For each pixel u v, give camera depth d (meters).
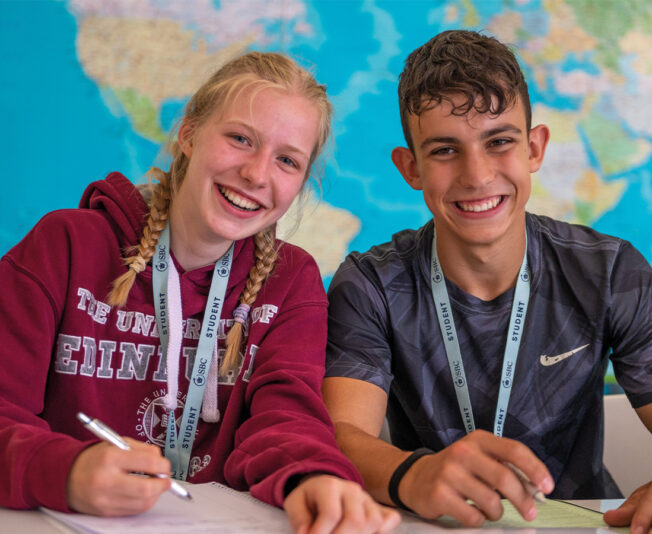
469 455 0.83
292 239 2.90
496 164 1.27
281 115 1.12
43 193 2.83
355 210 2.96
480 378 1.38
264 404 1.07
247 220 1.14
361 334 1.33
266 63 1.20
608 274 1.36
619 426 1.71
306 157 1.16
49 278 1.07
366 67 2.98
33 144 2.83
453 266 1.36
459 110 1.24
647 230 3.04
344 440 1.11
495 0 3.02
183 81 2.93
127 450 0.75
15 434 0.82
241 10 2.95
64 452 0.76
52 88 2.84
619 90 3.04
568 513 0.91
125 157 2.90
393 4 2.99
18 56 2.81
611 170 3.03
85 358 1.09
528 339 1.37
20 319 1.03
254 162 1.12
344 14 2.98
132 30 2.90
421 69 1.30
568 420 1.39
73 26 2.85
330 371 1.29
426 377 1.38
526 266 1.39
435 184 1.29
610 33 3.03
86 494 0.73
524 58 3.00
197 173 1.14
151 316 1.17
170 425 1.14
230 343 1.18
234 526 0.73
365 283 1.38
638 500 0.89
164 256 1.19
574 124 3.01
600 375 1.42
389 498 0.92
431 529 0.81
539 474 0.80
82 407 1.09
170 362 1.16
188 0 2.93
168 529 0.70
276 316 1.22
